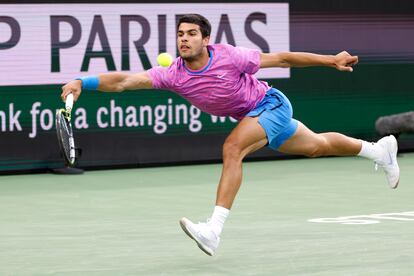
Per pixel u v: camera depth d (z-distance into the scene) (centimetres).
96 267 1382
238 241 1591
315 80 2894
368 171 2644
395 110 3006
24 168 2580
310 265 1382
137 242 1594
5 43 2525
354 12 2920
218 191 1368
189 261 1420
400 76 3003
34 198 2177
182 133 2750
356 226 1745
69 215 1928
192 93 1408
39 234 1692
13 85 2542
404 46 3003
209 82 1390
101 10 2619
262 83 1453
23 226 1791
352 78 2942
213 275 1316
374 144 1630
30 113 2569
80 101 2609
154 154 2723
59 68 2588
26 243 1594
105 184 2403
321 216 1884
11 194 2241
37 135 2586
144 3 2666
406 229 1706
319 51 2886
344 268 1358
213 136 2792
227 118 2806
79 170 2594
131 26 2655
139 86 1402
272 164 2822
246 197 2172
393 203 2070
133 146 2694
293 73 2862
